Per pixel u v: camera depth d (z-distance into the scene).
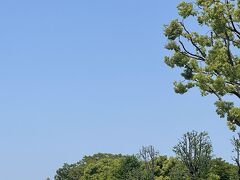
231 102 21.39
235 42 22.59
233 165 57.94
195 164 50.47
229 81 21.62
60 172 126.50
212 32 22.75
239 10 21.22
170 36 23.44
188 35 23.20
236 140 48.69
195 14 22.86
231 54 22.20
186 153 50.72
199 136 50.81
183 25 23.34
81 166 125.00
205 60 22.52
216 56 21.91
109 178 83.31
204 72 22.55
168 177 67.31
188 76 23.02
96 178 96.31
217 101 21.48
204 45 22.94
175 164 68.69
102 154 124.50
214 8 21.31
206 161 50.66
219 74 21.88
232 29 21.86
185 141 50.91
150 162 69.75
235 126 22.50
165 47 23.55
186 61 22.91
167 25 23.53
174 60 23.16
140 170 68.88
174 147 51.12
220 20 21.38
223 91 21.19
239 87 21.50
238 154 50.34
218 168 56.97
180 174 58.38
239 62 22.25
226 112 21.42
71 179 122.75
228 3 21.58
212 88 21.97
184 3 22.91
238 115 21.08
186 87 23.05
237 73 21.16
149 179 66.81
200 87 22.00
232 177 56.00
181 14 23.00
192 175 50.38
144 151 67.94
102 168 98.25
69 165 129.12
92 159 124.19
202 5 22.44
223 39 22.39
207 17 21.95
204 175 49.94
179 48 23.36
